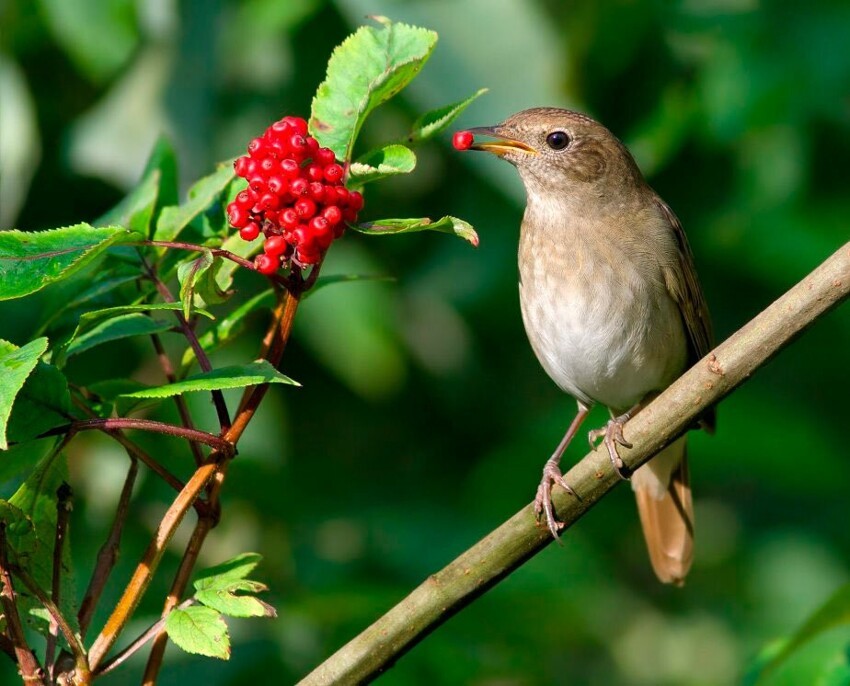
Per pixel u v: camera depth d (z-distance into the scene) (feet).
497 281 36.40
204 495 19.22
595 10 33.22
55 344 19.72
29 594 16.83
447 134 34.94
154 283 19.27
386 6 31.99
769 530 42.11
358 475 38.40
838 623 22.44
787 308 19.02
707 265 38.01
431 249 36.96
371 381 36.32
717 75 34.65
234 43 34.30
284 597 34.09
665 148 34.99
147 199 20.29
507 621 34.58
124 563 33.09
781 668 24.30
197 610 16.11
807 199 36.14
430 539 36.29
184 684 29.73
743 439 37.93
